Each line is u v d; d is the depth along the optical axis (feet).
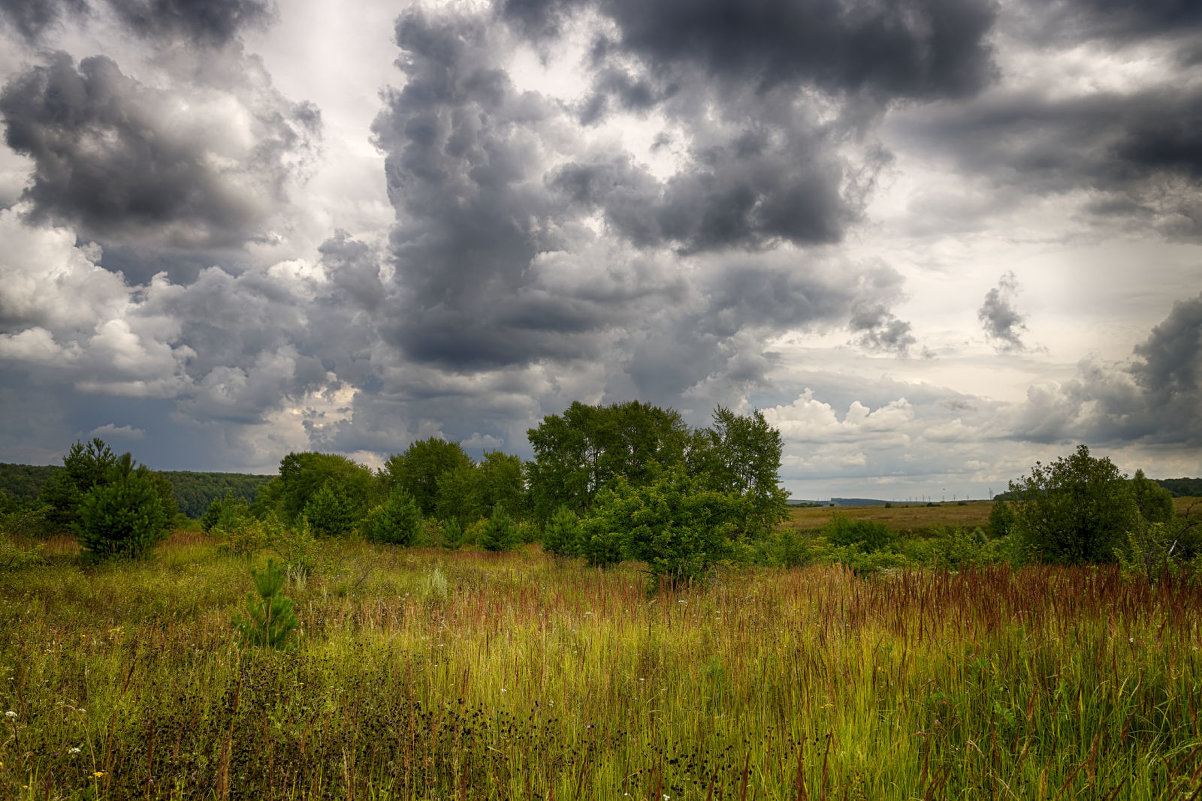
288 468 200.44
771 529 108.06
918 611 21.65
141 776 11.66
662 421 144.46
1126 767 11.20
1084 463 51.21
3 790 11.10
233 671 19.61
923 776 11.39
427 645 24.00
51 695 16.78
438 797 11.55
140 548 57.72
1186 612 18.76
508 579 53.62
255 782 11.71
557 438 138.92
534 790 11.69
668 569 41.96
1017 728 12.47
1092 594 21.76
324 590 39.93
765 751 12.10
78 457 74.90
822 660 17.70
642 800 10.95
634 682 18.44
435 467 226.17
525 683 18.40
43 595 36.68
